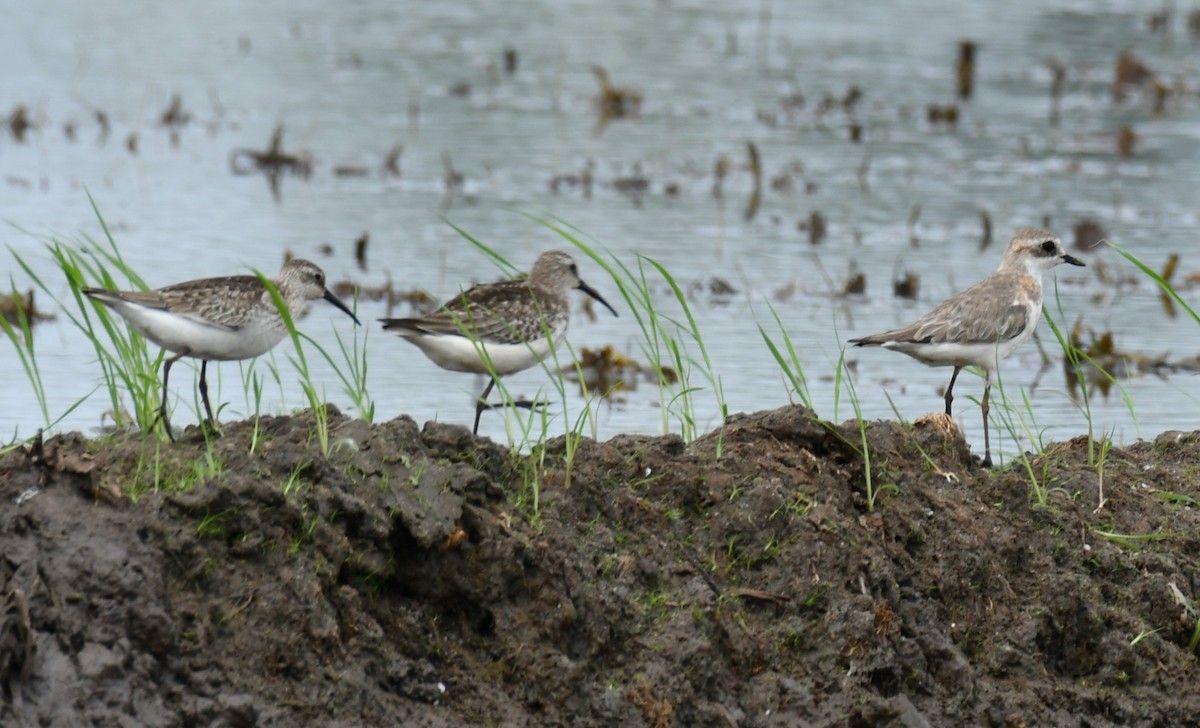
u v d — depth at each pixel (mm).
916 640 11055
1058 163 30250
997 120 33406
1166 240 25031
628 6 44281
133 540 9602
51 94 32375
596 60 37781
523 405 13984
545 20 42250
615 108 33281
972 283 22750
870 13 43219
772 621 10883
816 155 30406
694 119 32938
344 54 37531
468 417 16469
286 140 30094
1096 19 42781
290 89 34125
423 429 11164
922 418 12844
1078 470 13062
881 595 11156
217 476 9938
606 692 10156
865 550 11250
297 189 26859
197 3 42844
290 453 10336
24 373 17547
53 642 9242
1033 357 20422
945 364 14617
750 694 10531
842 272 23188
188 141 29734
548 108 33500
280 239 23516
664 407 13773
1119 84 35844
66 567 9445
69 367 17891
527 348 14359
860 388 18281
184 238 23234
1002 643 11414
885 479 12000
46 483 9797
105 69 34938
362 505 10148
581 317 21125
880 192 27984
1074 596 11672
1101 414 17672
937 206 27125
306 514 10031
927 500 11961
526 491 10992
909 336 14219
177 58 36438
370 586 10125
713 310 21406
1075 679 11586
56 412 16125
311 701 9531
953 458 12609
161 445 10648
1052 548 12008
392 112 32594
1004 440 16281
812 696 10562
